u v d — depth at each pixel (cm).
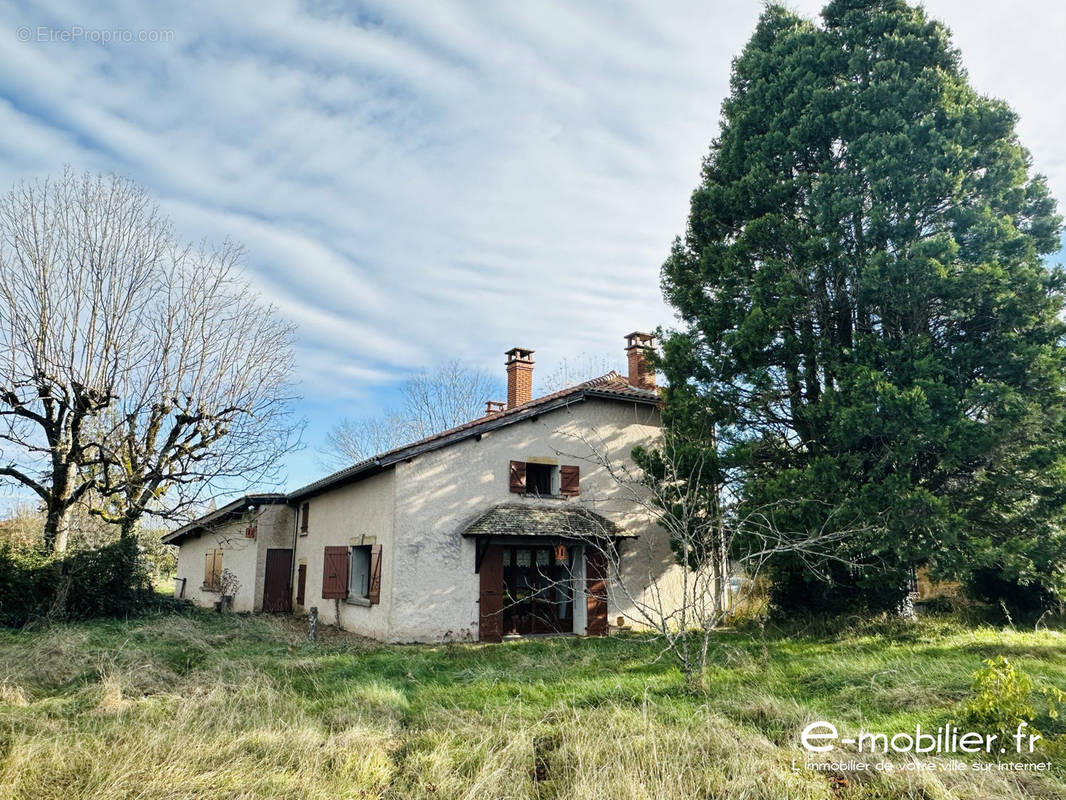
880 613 1262
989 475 1131
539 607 1509
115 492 1678
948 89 1238
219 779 522
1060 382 1070
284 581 2012
